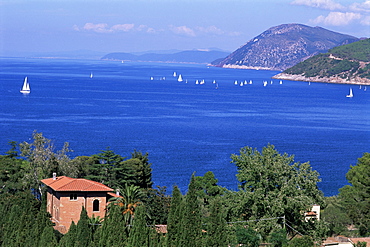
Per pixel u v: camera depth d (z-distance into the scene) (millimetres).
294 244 81188
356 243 91875
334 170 183375
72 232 76000
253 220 86250
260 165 91062
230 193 92812
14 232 81625
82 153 193375
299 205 86438
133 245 71438
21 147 122750
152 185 143000
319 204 95438
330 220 104938
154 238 73375
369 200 110500
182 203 74625
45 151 122938
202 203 109812
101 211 94938
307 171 94188
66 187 93750
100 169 120188
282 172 90500
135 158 132250
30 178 114438
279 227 84875
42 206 83312
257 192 87875
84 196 93938
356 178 121500
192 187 74188
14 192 114625
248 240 82312
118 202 84125
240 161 96000
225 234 73875
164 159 187500
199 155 198375
